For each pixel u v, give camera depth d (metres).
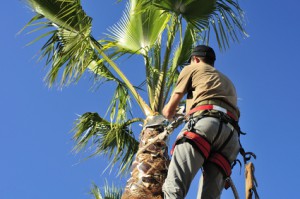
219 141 4.10
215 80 4.31
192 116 4.15
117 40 10.16
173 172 3.92
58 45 9.94
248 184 3.84
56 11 9.80
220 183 4.06
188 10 8.95
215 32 9.08
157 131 8.02
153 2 8.90
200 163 3.97
